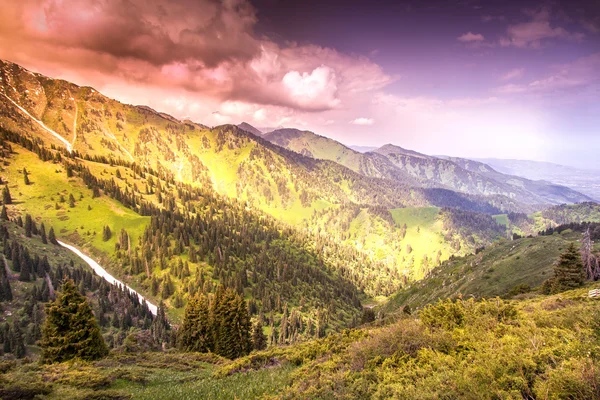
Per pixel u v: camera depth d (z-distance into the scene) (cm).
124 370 2653
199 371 3069
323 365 1803
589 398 820
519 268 9750
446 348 1513
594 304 1850
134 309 13475
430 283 15100
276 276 19988
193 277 16300
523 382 960
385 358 1583
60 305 3525
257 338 6362
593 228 12556
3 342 9375
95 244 19188
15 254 13925
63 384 2136
